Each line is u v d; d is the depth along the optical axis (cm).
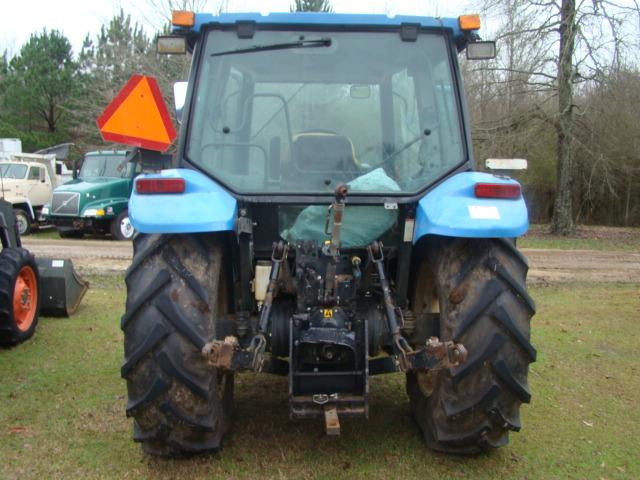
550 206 2819
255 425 380
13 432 362
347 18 342
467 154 338
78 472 318
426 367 284
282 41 343
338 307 321
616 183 2594
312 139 335
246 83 341
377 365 329
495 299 300
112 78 2316
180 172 313
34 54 3159
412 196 325
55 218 1559
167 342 292
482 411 305
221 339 323
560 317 704
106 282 847
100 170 1658
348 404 309
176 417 297
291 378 307
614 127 2106
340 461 334
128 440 355
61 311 632
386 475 320
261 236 333
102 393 427
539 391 456
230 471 321
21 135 2955
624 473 331
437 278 317
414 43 347
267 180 332
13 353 518
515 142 1930
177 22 337
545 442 366
